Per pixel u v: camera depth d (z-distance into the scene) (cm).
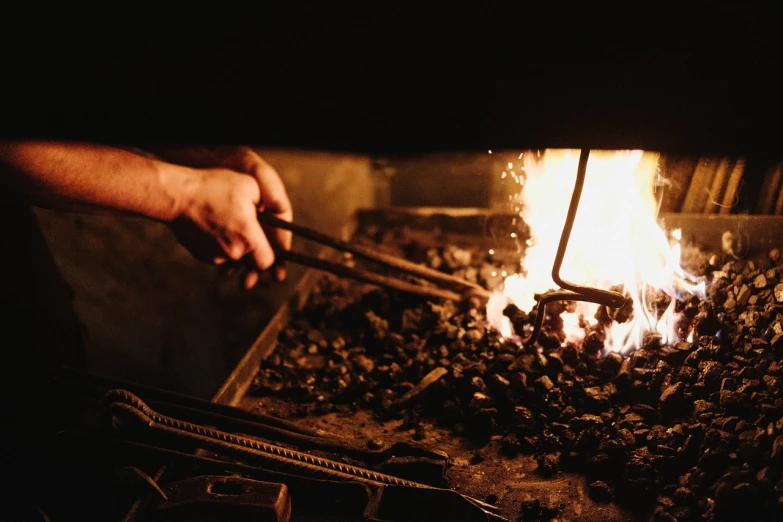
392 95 122
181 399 146
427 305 200
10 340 191
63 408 200
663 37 112
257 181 201
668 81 115
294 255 206
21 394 194
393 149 127
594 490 129
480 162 289
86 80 127
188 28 123
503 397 156
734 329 157
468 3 115
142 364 304
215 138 130
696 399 144
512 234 237
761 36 110
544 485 134
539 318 155
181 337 311
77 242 290
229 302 317
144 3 122
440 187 315
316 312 208
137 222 297
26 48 125
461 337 183
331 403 169
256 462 130
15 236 190
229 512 117
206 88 126
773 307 154
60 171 157
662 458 131
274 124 127
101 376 148
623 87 116
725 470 124
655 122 117
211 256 193
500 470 140
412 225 263
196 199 182
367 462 138
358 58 121
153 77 126
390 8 117
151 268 303
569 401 154
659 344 159
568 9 113
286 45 122
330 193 332
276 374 180
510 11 115
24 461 190
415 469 134
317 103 125
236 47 123
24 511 149
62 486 183
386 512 121
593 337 162
